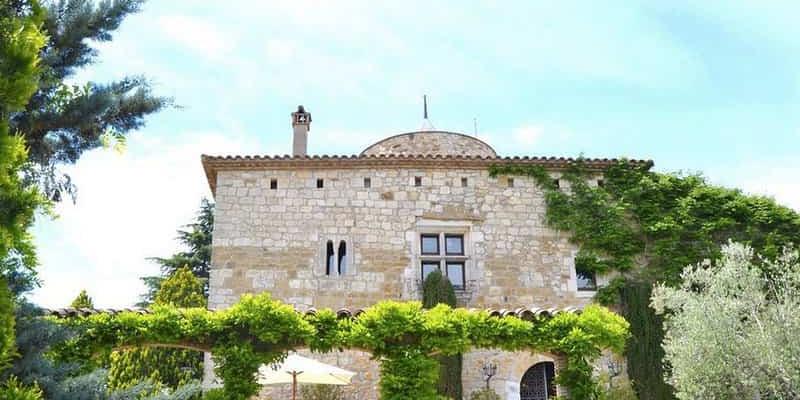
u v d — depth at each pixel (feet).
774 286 41.29
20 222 20.83
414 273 52.26
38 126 27.37
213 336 29.17
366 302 51.08
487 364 49.24
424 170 55.42
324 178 54.60
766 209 55.06
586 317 31.37
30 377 22.35
